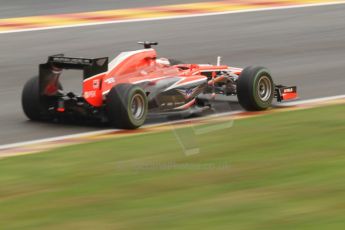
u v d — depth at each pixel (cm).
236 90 4184
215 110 4234
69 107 3872
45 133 3797
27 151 3475
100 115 3862
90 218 2497
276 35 6769
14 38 6600
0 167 3156
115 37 6688
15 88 4984
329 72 5416
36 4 8262
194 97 4094
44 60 5872
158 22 7319
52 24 7194
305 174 2942
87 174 3006
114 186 2839
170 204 2623
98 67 3800
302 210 2539
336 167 3023
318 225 2406
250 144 3450
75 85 4988
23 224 2456
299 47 6303
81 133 3775
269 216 2489
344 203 2600
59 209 2589
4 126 3950
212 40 6575
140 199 2680
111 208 2591
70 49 6247
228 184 2841
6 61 5819
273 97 4241
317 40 6575
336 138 3516
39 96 3944
